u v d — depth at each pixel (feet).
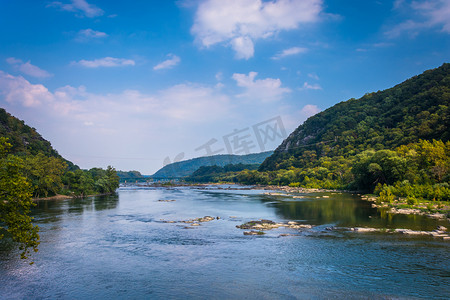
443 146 385.29
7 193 91.20
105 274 107.96
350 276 101.86
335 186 572.51
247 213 256.93
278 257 124.26
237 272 107.96
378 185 401.49
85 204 351.87
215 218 229.04
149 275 106.42
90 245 147.74
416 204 261.24
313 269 109.40
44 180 427.74
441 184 304.09
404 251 127.85
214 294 89.97
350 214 233.35
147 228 190.29
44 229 187.83
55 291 93.91
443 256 120.16
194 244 147.95
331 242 146.00
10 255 130.31
